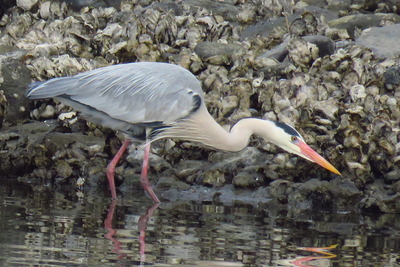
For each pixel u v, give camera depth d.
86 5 18.67
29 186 12.94
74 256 8.66
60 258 8.55
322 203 12.30
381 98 13.98
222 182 12.91
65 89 11.86
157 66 12.40
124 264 8.45
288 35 16.50
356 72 14.58
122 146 12.51
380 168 12.84
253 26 17.72
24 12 18.08
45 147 13.49
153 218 10.77
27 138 14.03
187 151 13.62
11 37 17.22
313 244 9.66
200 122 12.28
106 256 8.72
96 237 9.52
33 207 11.12
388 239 10.11
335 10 18.72
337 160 12.80
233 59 15.50
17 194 12.13
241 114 13.99
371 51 15.53
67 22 17.02
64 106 14.40
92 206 11.45
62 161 13.33
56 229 9.83
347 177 12.65
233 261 8.73
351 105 13.46
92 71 12.16
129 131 12.42
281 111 13.78
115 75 12.12
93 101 11.93
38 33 16.53
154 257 8.76
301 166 12.81
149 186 12.21
